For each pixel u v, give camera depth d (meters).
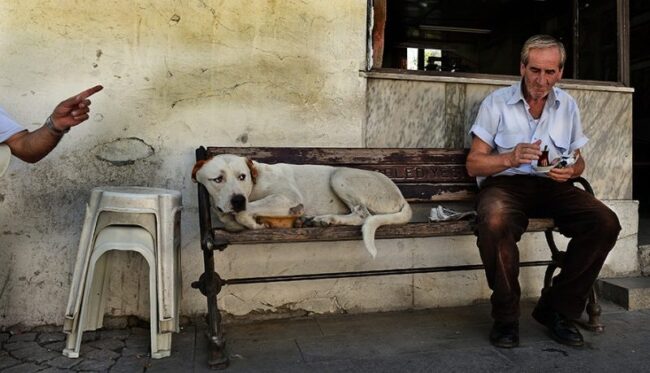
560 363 2.29
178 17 2.70
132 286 2.70
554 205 2.63
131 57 2.66
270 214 2.25
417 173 2.89
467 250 3.14
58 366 2.21
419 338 2.59
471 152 2.75
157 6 2.67
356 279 2.97
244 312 2.83
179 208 2.38
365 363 2.28
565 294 2.51
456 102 3.16
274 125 2.85
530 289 3.24
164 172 2.72
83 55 2.61
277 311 2.88
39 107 2.57
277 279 2.41
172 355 2.34
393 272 2.61
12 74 2.54
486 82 3.18
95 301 2.48
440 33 5.95
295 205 2.31
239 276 2.81
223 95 2.78
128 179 2.69
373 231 2.28
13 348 2.41
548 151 2.66
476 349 2.44
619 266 3.36
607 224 2.43
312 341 2.54
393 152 2.86
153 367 2.21
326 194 2.54
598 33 3.60
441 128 3.15
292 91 2.87
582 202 2.54
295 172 2.53
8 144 1.95
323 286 2.93
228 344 2.50
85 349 2.40
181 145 2.74
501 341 2.45
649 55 6.24
